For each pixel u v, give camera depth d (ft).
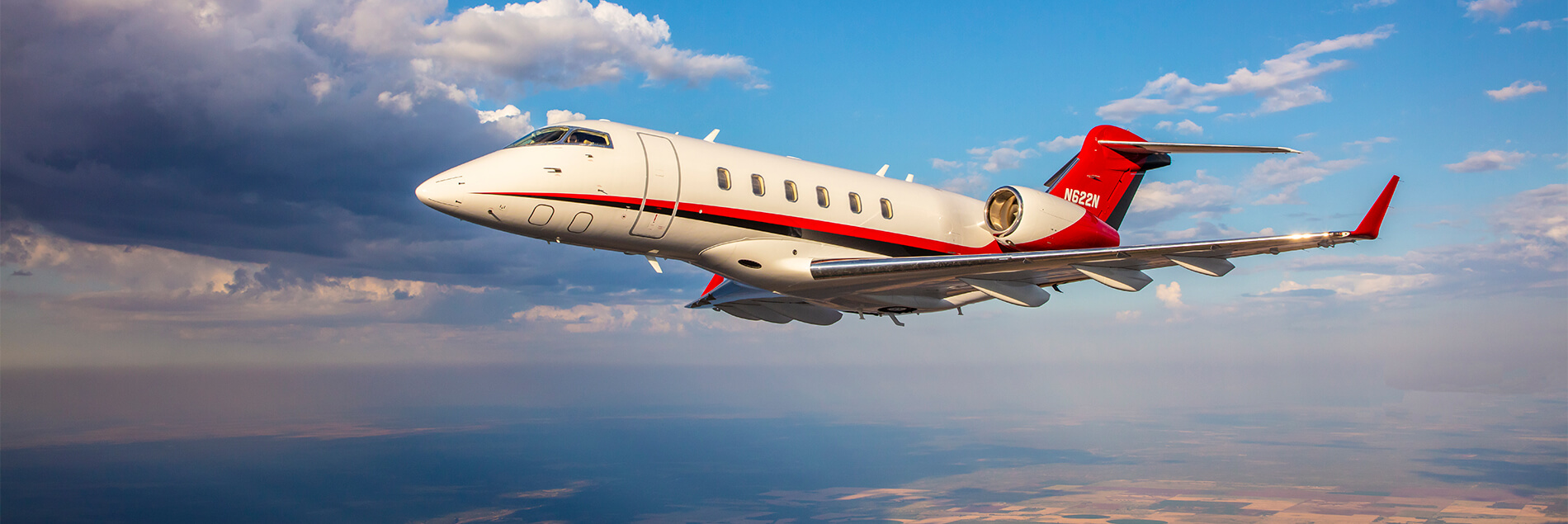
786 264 44.32
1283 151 54.54
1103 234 55.77
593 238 39.93
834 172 47.88
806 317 60.18
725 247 42.78
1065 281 50.16
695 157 41.65
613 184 38.58
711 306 61.00
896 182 51.60
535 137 40.37
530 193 37.06
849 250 46.93
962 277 44.19
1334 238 37.91
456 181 36.65
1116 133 63.46
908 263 42.47
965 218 53.42
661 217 40.19
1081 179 61.67
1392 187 37.06
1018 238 51.49
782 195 43.80
